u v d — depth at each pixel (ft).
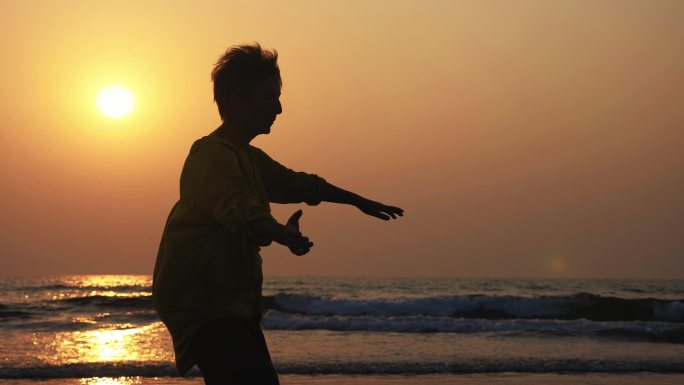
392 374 30.35
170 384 27.48
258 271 8.10
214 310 7.80
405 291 147.84
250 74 8.13
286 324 51.01
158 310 8.04
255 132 8.36
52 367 30.30
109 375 29.30
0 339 41.50
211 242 7.72
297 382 28.04
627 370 32.22
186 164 7.88
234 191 7.32
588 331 48.06
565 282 220.02
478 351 38.14
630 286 182.70
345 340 42.86
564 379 29.50
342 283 190.90
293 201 9.62
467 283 199.21
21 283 196.95
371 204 9.93
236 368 7.69
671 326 51.75
